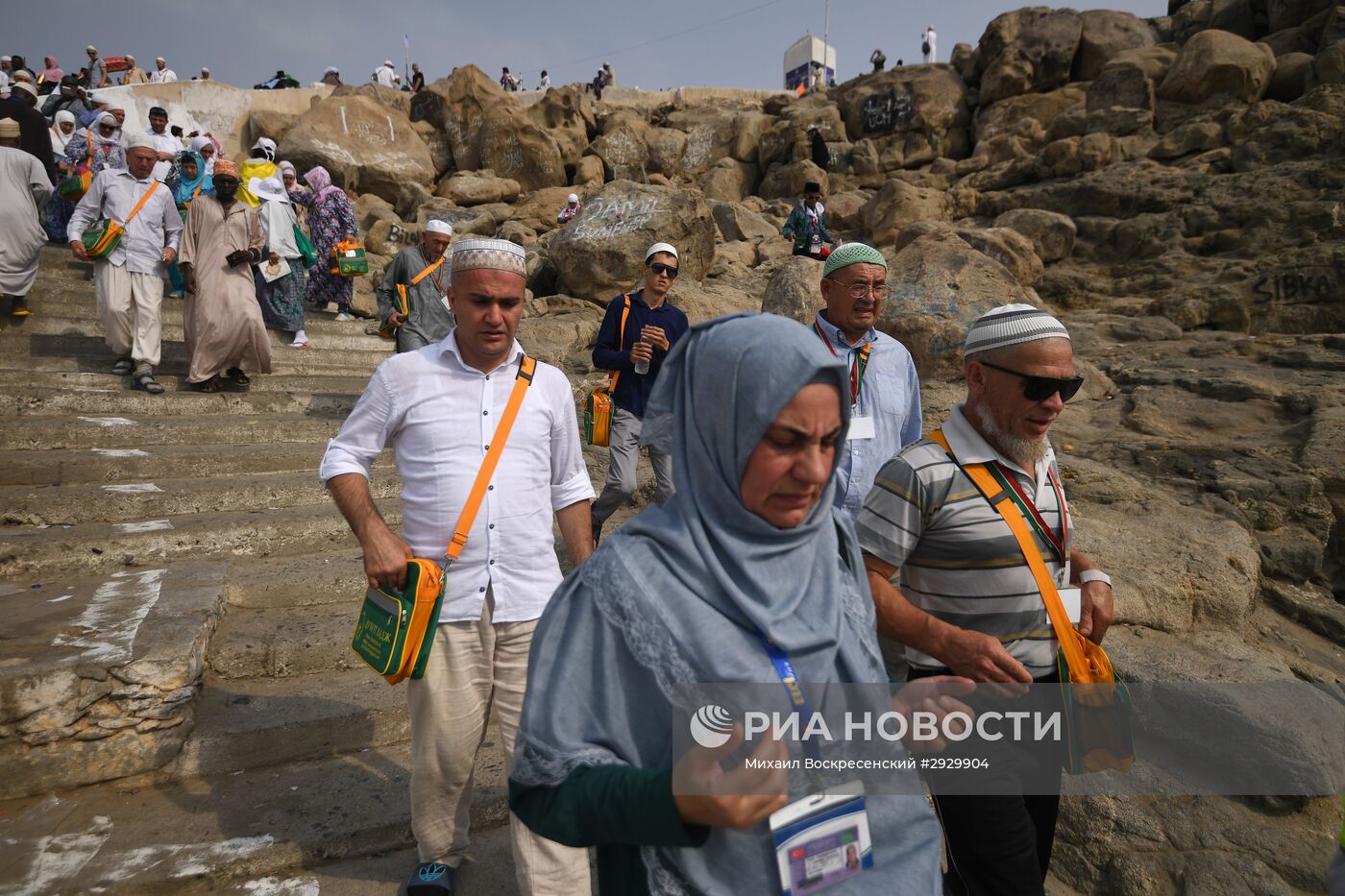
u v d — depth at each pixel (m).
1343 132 9.20
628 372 4.26
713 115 19.91
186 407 5.62
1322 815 2.44
